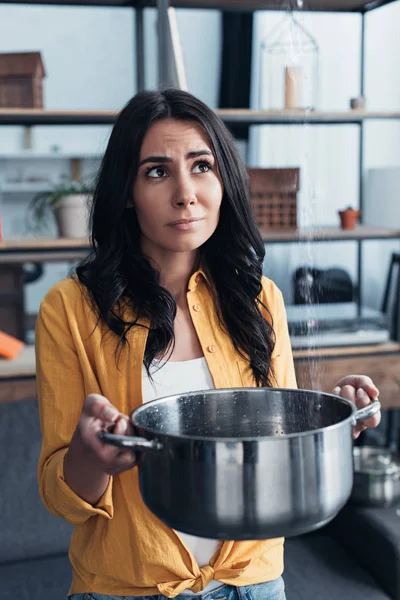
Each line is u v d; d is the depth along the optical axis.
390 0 3.08
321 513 0.65
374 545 1.76
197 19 4.03
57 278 4.15
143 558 0.90
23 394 2.58
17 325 2.97
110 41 4.16
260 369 0.98
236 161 0.94
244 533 0.63
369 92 3.49
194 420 0.83
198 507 0.63
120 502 0.90
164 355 0.94
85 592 0.94
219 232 0.98
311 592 1.69
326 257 3.35
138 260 0.94
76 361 0.93
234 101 4.10
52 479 0.85
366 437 3.51
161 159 0.87
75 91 4.20
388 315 3.12
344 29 3.49
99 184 0.94
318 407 0.80
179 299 0.98
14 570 1.78
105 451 0.68
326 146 3.57
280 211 2.92
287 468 0.63
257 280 0.99
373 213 3.08
